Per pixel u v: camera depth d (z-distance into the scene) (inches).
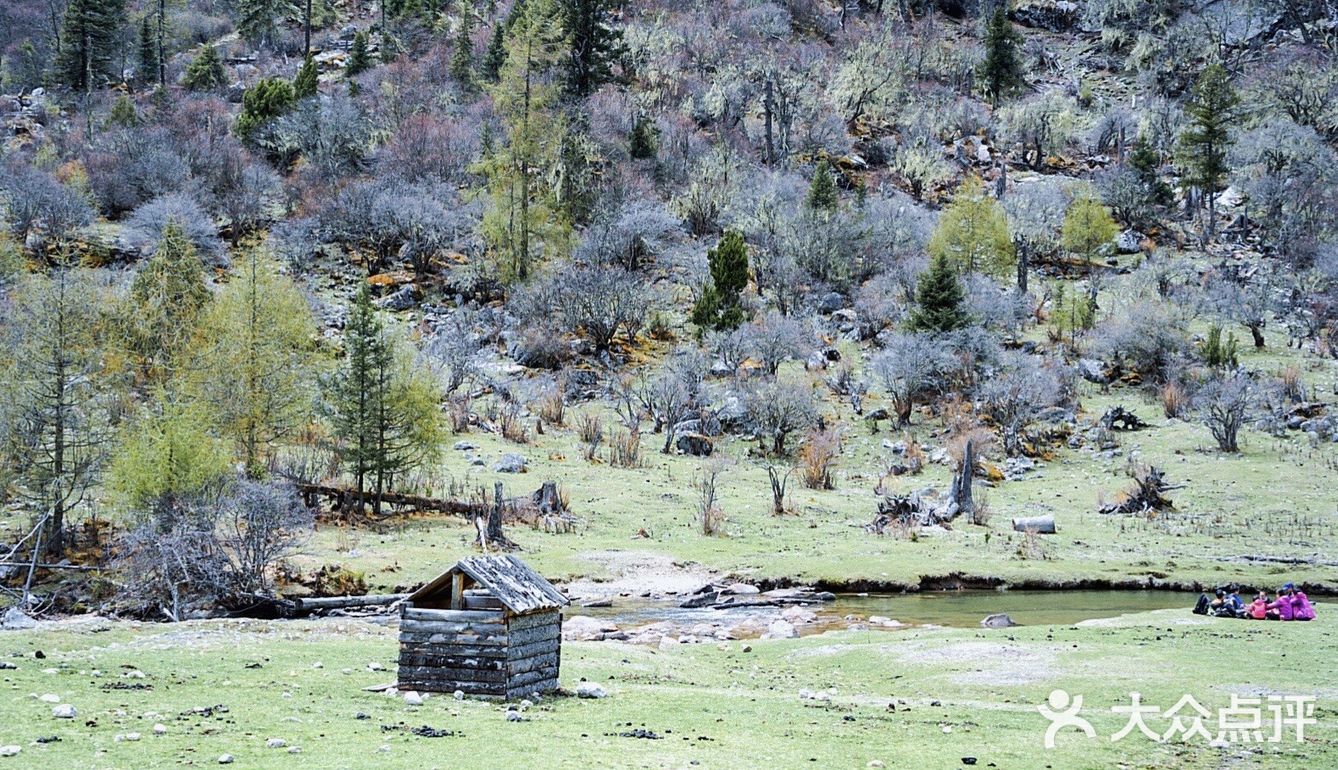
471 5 5689.0
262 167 3649.1
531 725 513.0
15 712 489.7
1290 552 1579.7
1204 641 867.4
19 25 5664.4
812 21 5836.6
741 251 2915.8
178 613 1077.8
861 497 2042.3
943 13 6461.6
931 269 2723.9
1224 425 2271.2
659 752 466.9
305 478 1743.4
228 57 5502.0
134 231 3090.6
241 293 1875.0
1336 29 5334.6
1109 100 5191.9
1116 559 1526.8
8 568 1227.9
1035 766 477.4
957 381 2586.1
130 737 446.6
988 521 1840.6
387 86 4355.3
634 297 2876.5
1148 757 504.7
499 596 581.6
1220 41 5442.9
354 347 1733.5
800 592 1347.2
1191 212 3939.5
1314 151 3966.5
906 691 715.4
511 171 3243.1
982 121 4653.1
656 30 4977.9
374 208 3186.5
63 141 3878.0
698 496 1952.5
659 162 3875.5
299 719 504.4
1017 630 979.3
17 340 1556.3
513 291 2955.2
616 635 1043.3
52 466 1387.8
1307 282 3171.8
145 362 1905.8
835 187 3661.4
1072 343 2829.7
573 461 2172.7
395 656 761.0
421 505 1731.1
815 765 458.3
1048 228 3545.8
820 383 2674.7
